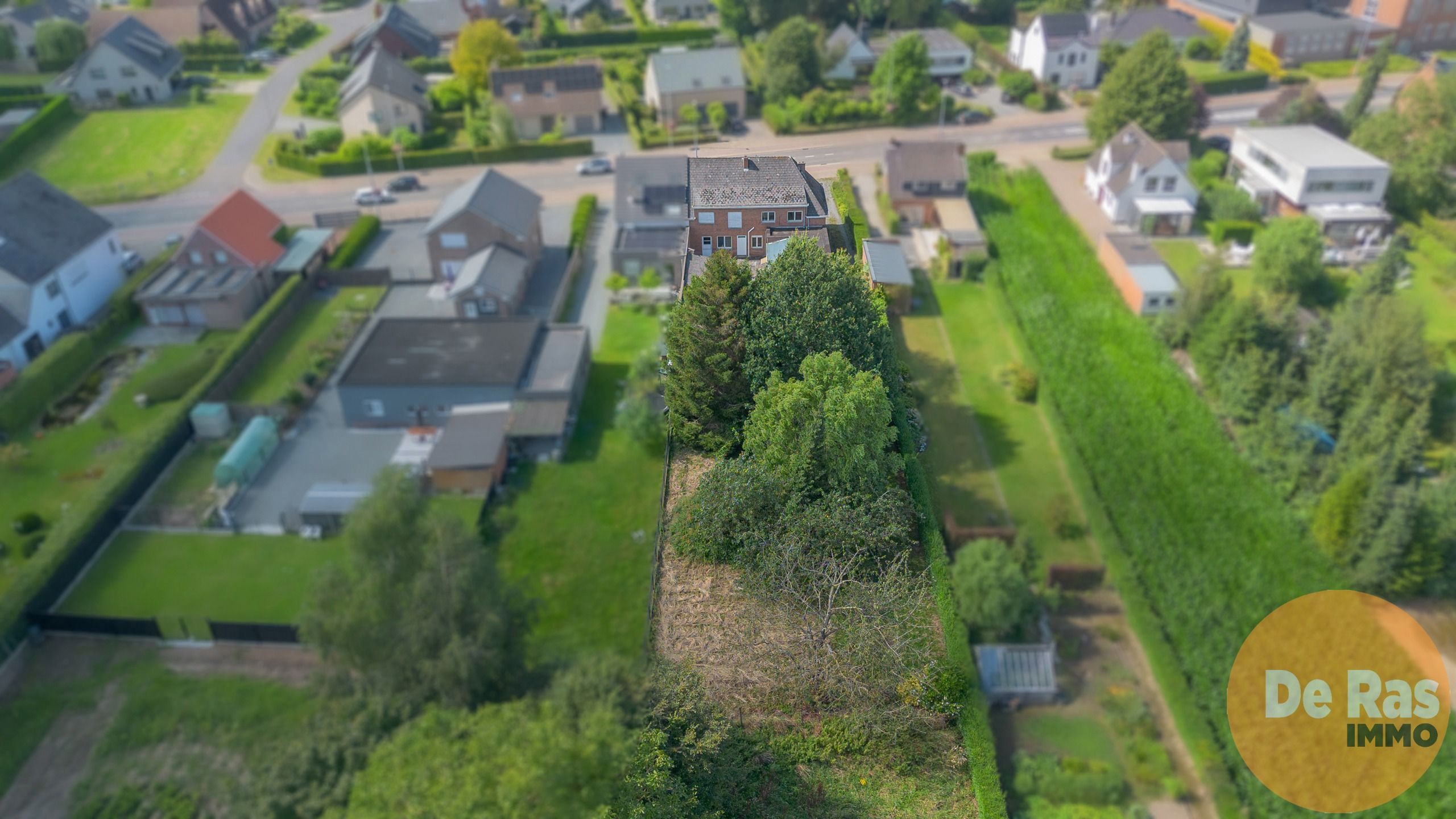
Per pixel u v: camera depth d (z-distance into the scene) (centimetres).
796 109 9088
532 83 9400
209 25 11688
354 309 6625
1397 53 11394
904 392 2830
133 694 3759
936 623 2255
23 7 11462
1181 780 3559
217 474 4791
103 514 4506
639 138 9075
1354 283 6694
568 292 6812
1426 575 4184
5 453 5053
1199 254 7406
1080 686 3906
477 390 5275
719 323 2359
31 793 3453
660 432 4959
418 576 3281
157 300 6325
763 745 2062
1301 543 4491
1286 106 8888
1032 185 8194
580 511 4709
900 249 4756
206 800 3403
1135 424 5172
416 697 3234
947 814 2003
